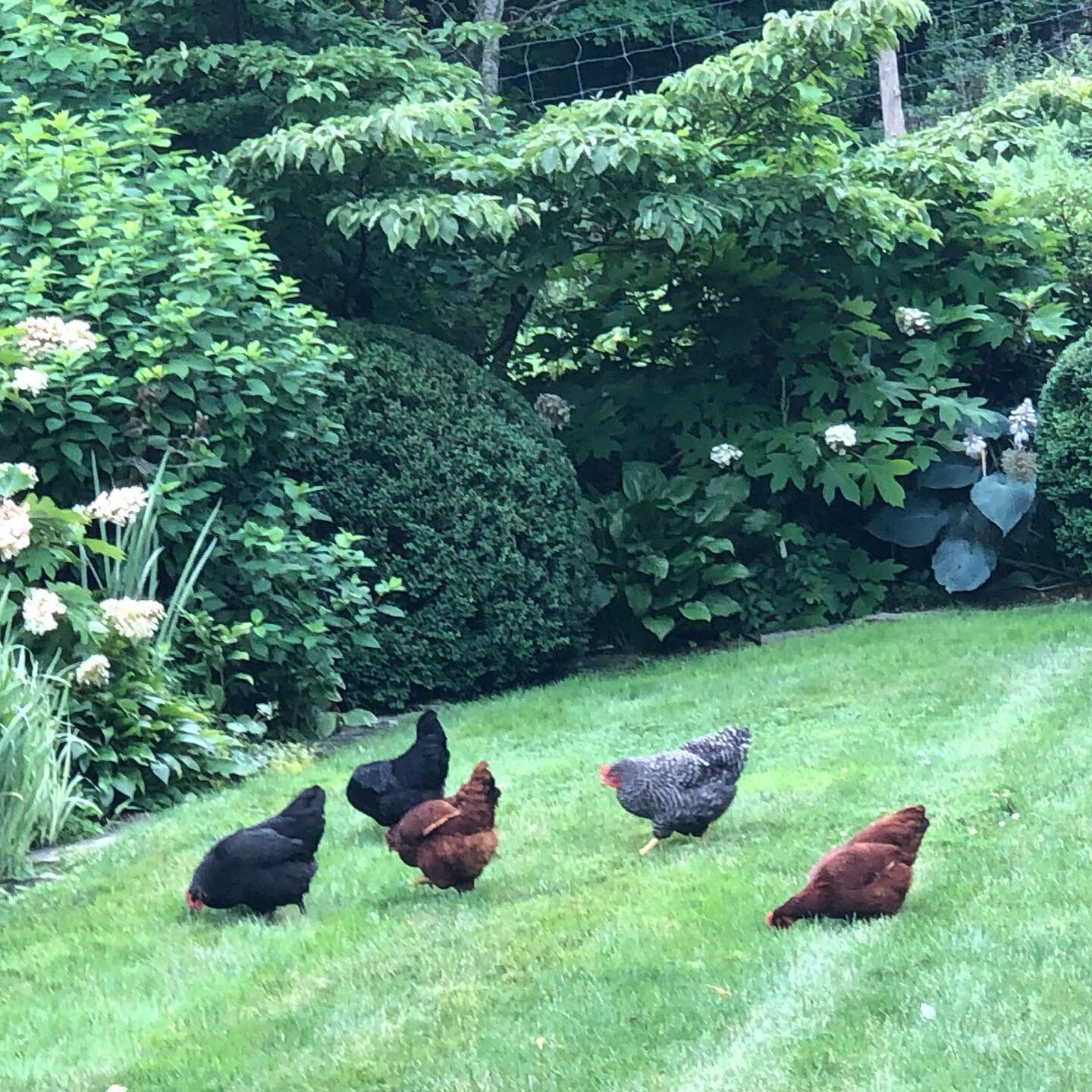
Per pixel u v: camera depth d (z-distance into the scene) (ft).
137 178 27.81
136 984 15.80
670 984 14.56
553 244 31.42
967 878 16.21
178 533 25.08
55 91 28.71
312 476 27.53
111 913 17.69
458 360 29.19
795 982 14.33
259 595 25.45
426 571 27.89
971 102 61.52
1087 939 14.62
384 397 28.02
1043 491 30.17
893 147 33.99
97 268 24.35
